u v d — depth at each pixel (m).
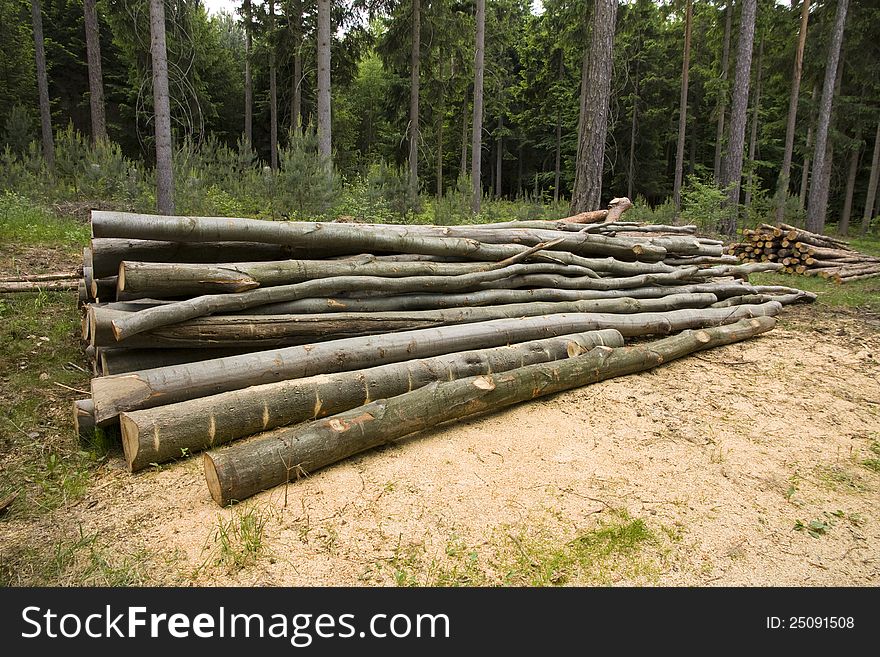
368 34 21.58
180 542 2.49
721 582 2.36
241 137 28.38
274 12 22.83
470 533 2.61
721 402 4.25
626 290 6.37
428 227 5.28
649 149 33.56
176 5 16.22
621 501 2.89
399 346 4.07
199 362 3.40
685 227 8.36
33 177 12.09
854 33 20.91
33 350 4.44
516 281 5.45
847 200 24.08
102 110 17.67
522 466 3.22
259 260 4.27
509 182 43.22
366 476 3.05
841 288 9.43
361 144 35.28
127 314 3.31
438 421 3.50
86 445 3.31
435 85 23.27
